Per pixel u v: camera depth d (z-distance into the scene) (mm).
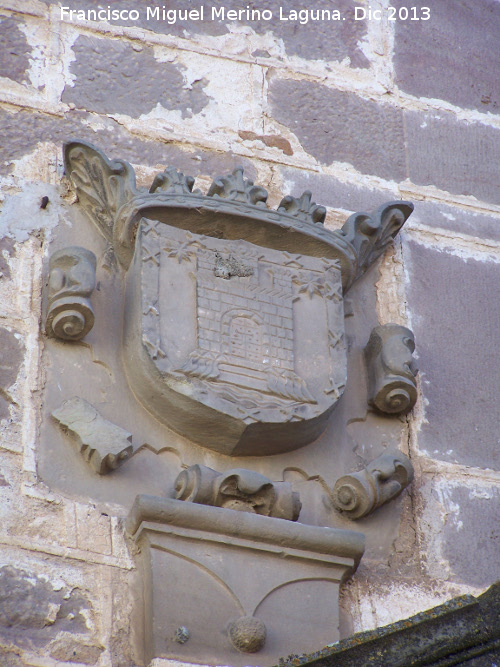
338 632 12211
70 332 13133
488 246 16000
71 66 15281
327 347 13633
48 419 12805
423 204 15992
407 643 10258
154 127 15234
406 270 15320
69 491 12492
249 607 11992
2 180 14156
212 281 13508
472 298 15469
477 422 14523
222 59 16078
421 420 14266
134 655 11758
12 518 12117
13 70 14992
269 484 12523
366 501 13109
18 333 13148
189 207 13719
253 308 13508
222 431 12914
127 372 13250
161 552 12086
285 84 16234
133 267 13633
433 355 14828
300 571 12406
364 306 14844
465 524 13703
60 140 14695
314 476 13375
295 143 15812
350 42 16969
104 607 11938
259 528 12297
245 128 15656
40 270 13664
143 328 12953
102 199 14109
